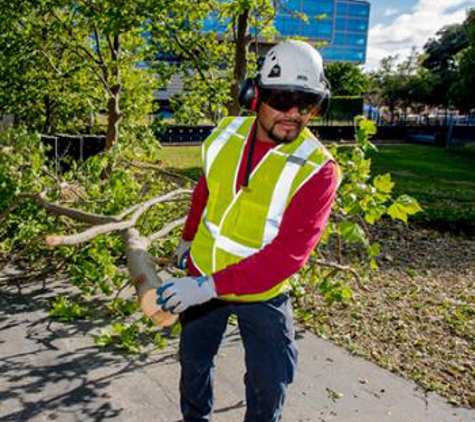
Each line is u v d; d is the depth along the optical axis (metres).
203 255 2.11
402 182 13.57
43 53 8.66
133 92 9.21
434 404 3.17
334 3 53.44
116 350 3.64
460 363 3.76
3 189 4.05
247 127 2.04
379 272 5.96
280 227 1.88
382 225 8.38
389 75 43.59
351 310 4.70
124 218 3.11
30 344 3.66
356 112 35.78
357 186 3.63
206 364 2.29
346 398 3.18
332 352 3.82
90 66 8.38
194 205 2.29
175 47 7.07
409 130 30.25
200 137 23.39
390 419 2.98
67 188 4.41
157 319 1.97
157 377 3.30
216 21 7.41
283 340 2.09
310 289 5.09
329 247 6.88
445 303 5.00
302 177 1.87
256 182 1.93
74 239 2.12
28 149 3.86
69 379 3.23
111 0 6.23
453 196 11.50
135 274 2.13
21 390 3.08
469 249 7.20
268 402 2.10
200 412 2.37
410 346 4.01
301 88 1.79
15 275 4.84
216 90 7.08
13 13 7.38
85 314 4.21
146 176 5.33
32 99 9.46
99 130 12.45
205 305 2.13
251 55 7.29
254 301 2.06
